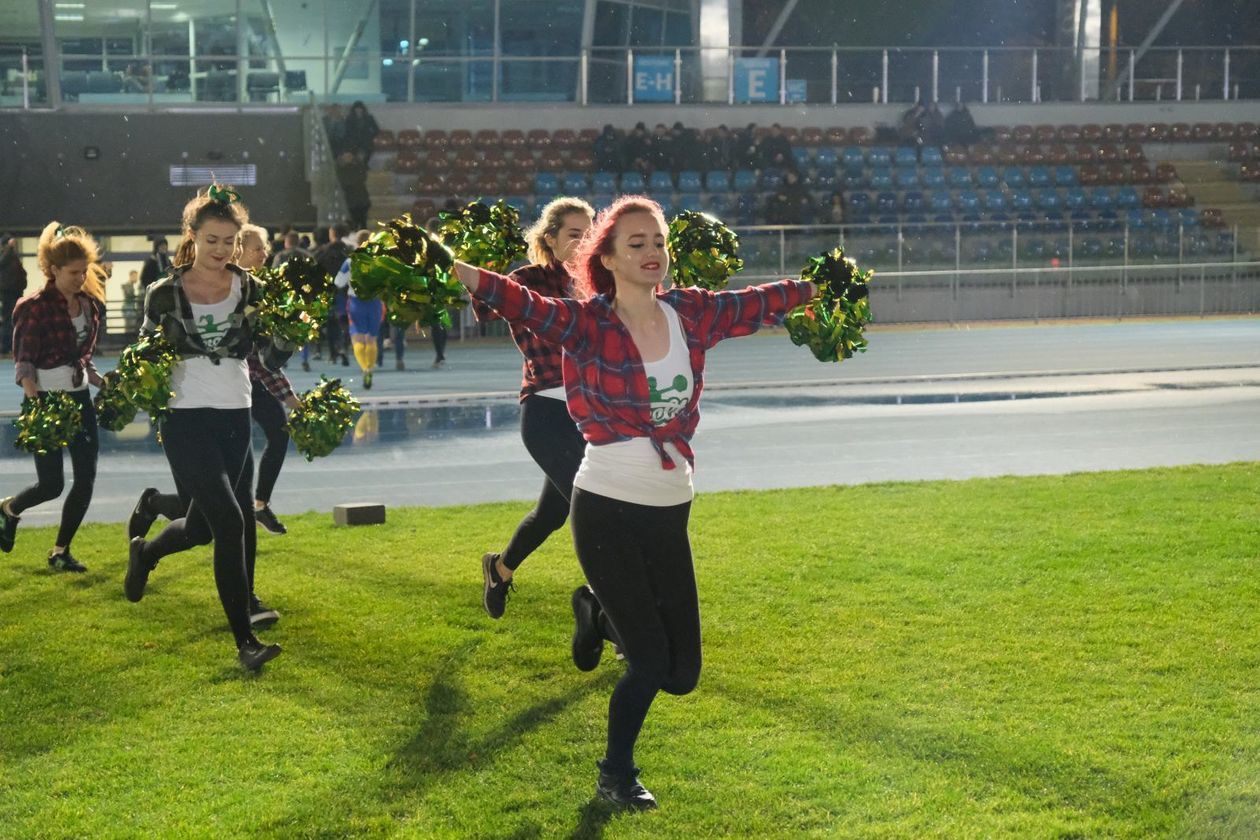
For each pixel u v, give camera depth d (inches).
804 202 1160.2
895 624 234.7
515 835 151.1
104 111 1185.4
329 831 152.2
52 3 1170.0
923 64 1360.7
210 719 190.9
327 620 243.1
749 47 1323.8
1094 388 653.3
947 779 163.9
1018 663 210.8
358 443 494.0
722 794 161.0
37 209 1160.8
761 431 515.2
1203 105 1398.9
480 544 309.6
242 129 1185.4
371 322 677.9
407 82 1258.0
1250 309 1194.6
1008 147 1320.1
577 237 227.5
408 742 180.9
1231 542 296.8
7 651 225.8
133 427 547.5
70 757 176.1
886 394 642.2
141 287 869.8
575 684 204.8
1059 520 325.1
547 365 220.4
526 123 1277.1
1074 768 166.1
